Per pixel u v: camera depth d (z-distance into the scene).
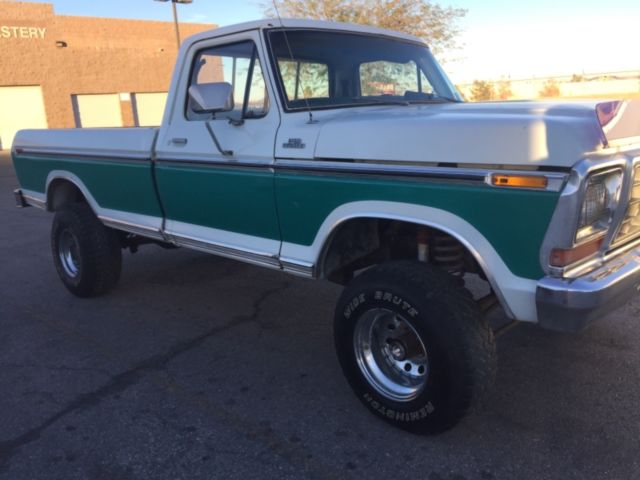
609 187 2.39
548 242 2.31
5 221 9.22
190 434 2.99
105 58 30.84
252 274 5.76
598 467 2.62
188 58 3.81
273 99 3.28
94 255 4.81
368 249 3.37
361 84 3.76
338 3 18.70
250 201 3.43
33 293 5.32
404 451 2.79
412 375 2.89
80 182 4.86
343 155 2.89
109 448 2.89
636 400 3.17
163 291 5.29
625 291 2.51
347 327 2.99
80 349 4.06
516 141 2.32
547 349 3.81
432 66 4.27
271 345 4.07
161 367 3.76
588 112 2.33
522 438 2.86
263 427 3.04
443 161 2.53
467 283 5.14
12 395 3.43
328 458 2.76
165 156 3.94
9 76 27.88
